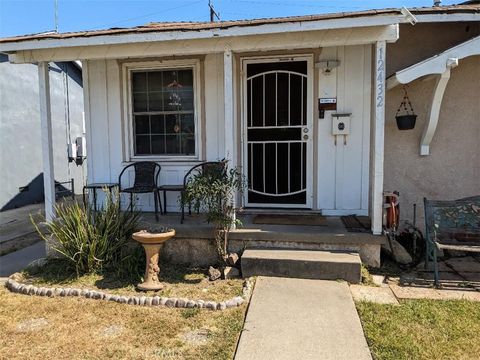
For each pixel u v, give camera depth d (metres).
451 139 5.50
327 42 4.47
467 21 5.07
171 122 6.20
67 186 11.30
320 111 5.72
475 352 2.92
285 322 3.39
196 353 2.98
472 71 5.38
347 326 3.31
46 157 5.35
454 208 4.67
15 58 5.20
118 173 6.30
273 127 5.93
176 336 3.25
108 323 3.50
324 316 3.49
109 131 6.27
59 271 4.73
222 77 5.91
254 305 3.72
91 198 6.25
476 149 5.46
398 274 4.52
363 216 5.71
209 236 4.85
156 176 6.14
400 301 3.81
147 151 6.32
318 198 5.86
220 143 6.02
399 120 5.31
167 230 4.38
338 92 5.66
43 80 5.25
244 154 6.03
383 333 3.20
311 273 4.35
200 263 4.95
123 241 4.81
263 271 4.44
